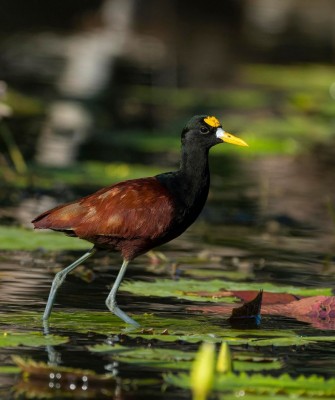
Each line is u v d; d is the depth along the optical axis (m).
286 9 43.03
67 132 23.05
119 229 10.80
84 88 28.19
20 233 14.56
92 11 39.31
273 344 10.05
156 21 39.22
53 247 13.91
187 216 11.20
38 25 37.09
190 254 14.58
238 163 21.80
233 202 18.12
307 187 19.66
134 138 22.36
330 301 11.73
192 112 26.22
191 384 8.38
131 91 28.41
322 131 24.67
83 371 8.89
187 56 33.88
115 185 11.04
